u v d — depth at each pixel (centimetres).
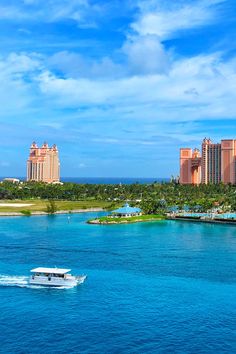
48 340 9550
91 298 12262
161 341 9494
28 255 17825
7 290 13075
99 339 9594
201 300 12019
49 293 12762
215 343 9406
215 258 17162
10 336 9750
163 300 12031
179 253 18225
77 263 16350
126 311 11212
